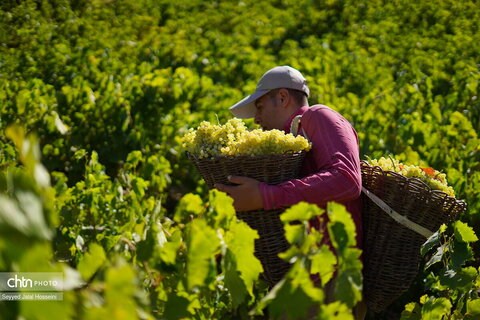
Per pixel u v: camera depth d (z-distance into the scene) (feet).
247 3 54.60
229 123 9.36
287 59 31.91
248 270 5.95
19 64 28.48
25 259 3.93
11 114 21.13
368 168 9.43
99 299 4.51
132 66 26.45
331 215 5.40
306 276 5.04
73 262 11.48
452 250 9.52
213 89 24.18
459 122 21.81
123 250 7.39
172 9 50.98
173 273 6.25
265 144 8.81
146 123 21.97
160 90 22.43
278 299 5.03
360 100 24.84
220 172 9.02
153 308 6.24
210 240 5.68
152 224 6.32
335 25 46.16
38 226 3.92
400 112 23.81
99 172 15.89
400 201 9.16
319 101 24.25
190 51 32.58
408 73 30.48
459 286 9.43
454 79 28.30
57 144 21.04
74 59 27.55
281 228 8.90
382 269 9.37
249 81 25.62
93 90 24.43
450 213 9.27
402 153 18.72
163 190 21.26
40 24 40.75
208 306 7.09
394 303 17.03
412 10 50.70
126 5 51.21
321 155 9.02
